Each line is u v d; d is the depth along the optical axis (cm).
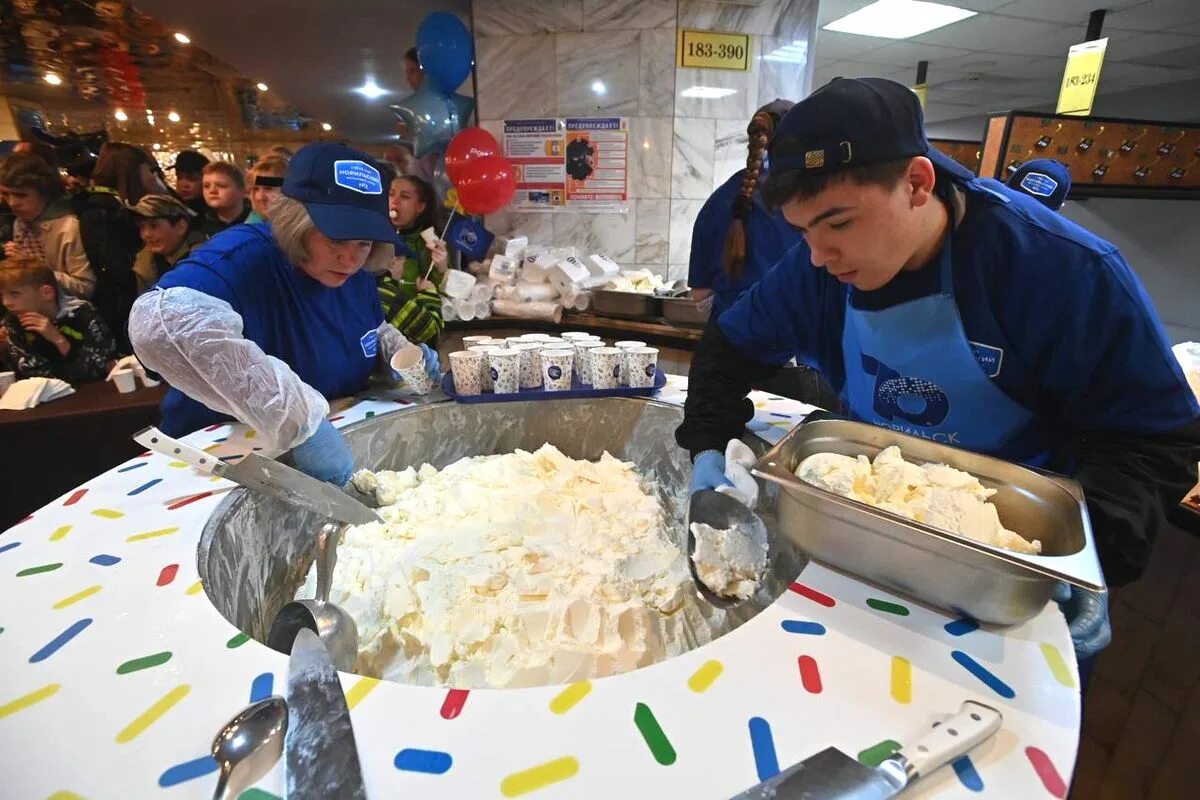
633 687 52
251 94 397
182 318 97
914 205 75
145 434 79
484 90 287
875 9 299
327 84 392
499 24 276
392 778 44
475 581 83
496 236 309
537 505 105
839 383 117
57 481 202
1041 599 55
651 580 90
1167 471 75
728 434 112
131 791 43
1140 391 75
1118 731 124
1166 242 438
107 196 257
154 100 391
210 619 62
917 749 43
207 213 286
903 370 93
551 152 290
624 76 274
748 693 51
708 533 84
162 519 82
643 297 254
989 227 79
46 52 353
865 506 61
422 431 132
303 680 52
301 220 114
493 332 275
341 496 98
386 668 76
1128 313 73
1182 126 245
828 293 104
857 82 71
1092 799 125
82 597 65
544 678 70
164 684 53
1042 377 83
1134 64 385
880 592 64
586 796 42
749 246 187
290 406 101
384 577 87
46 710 50
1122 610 127
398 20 340
